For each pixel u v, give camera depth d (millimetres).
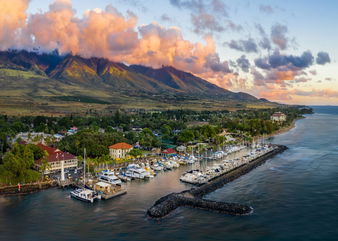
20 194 147375
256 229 111625
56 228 111938
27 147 194125
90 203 137250
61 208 131000
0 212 126188
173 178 181250
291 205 134625
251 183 170000
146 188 160625
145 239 103875
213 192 154250
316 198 142875
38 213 125500
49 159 188375
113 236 105938
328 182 168125
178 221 118250
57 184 162375
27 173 161375
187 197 138750
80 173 184250
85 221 118062
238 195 149000
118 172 189625
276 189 157750
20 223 115938
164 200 134875
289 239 104438
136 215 123812
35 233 108000
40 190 154375
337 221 117750
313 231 109938
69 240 103000
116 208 131375
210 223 116500
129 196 147250
